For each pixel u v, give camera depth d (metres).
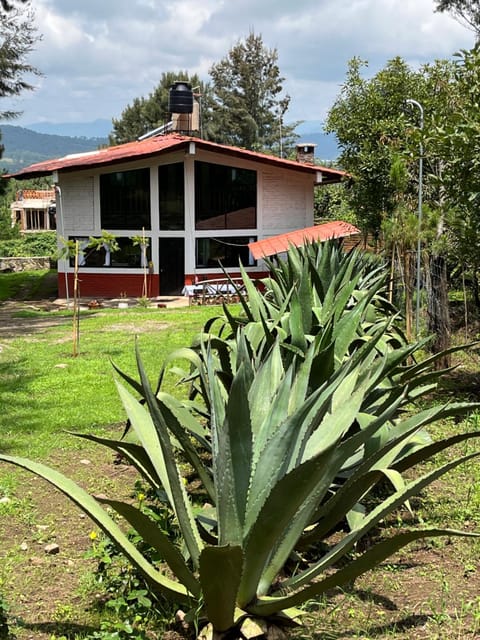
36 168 23.66
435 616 3.14
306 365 3.62
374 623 3.09
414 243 9.35
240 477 2.74
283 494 2.54
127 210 23.55
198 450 5.73
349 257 7.65
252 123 62.84
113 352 11.05
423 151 8.65
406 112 15.98
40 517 4.40
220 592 2.62
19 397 7.91
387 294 10.83
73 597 3.36
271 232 24.31
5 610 3.01
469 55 7.11
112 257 23.84
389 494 4.64
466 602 3.28
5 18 25.69
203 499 4.57
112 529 2.86
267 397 3.51
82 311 18.81
